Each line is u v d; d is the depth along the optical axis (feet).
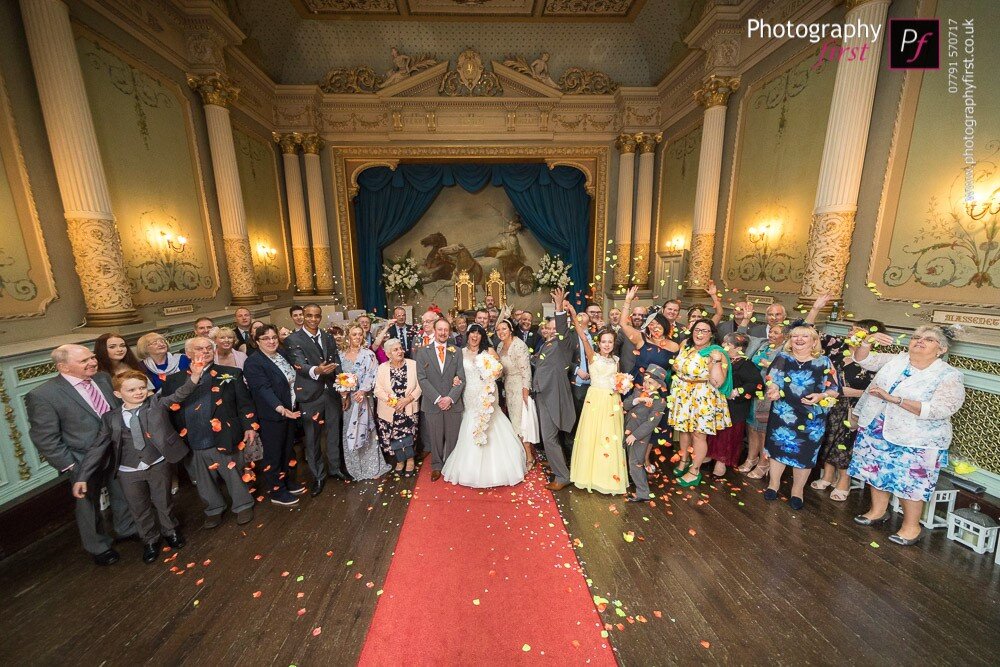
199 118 18.94
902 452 8.82
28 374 10.23
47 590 7.93
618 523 9.85
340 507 10.66
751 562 8.48
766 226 17.25
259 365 10.23
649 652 6.48
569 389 11.39
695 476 11.52
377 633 6.86
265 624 7.07
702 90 19.80
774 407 10.53
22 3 11.27
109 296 13.03
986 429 9.47
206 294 19.04
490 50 27.63
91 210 12.57
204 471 9.52
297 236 27.94
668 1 23.09
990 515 9.11
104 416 8.16
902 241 11.68
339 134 28.63
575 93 28.48
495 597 7.60
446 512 10.35
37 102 11.86
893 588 7.73
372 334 17.52
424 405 11.66
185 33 18.03
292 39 26.03
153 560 8.70
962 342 9.82
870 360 9.86
